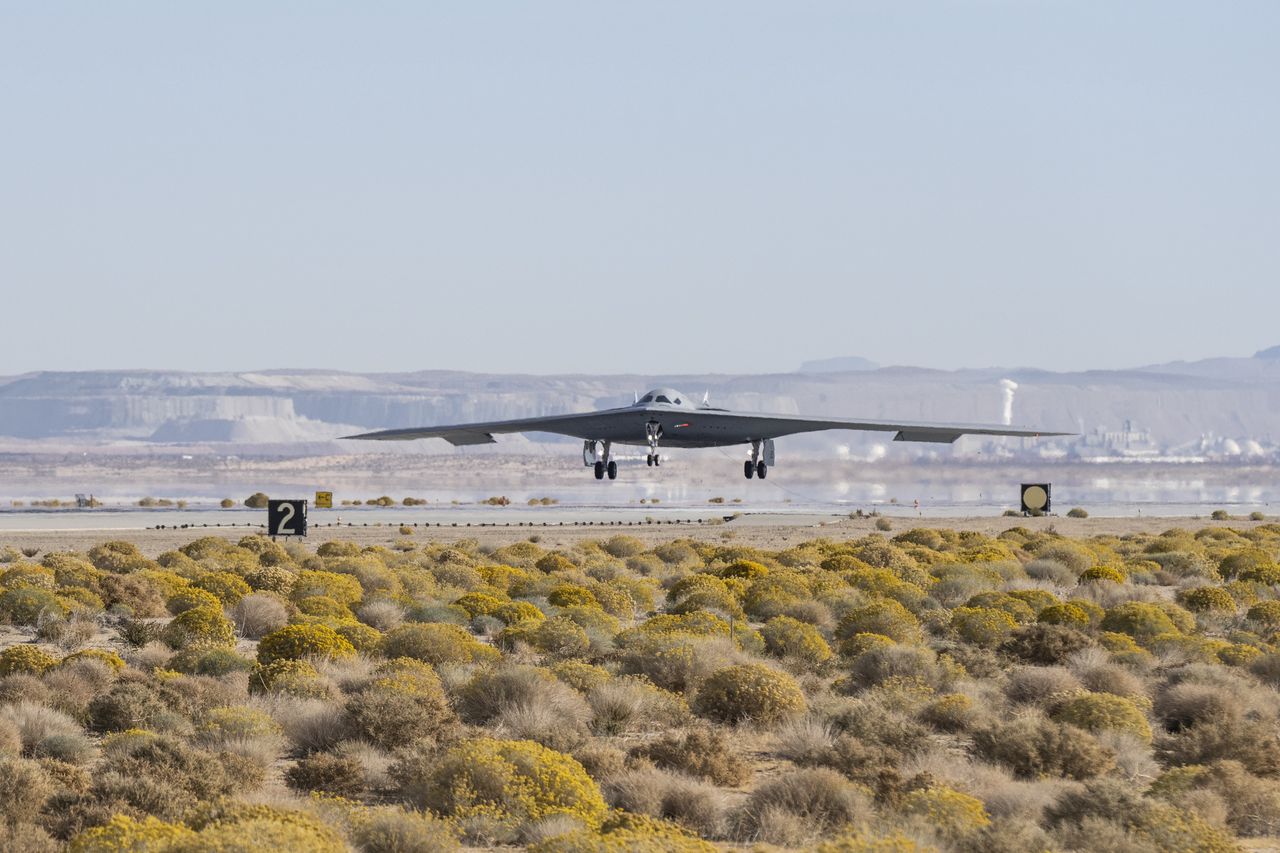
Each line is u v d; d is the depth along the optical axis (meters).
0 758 62.75
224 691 87.50
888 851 47.03
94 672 91.94
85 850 46.78
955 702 84.94
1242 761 72.94
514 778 59.19
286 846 45.31
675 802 59.94
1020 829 51.88
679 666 96.19
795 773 61.72
